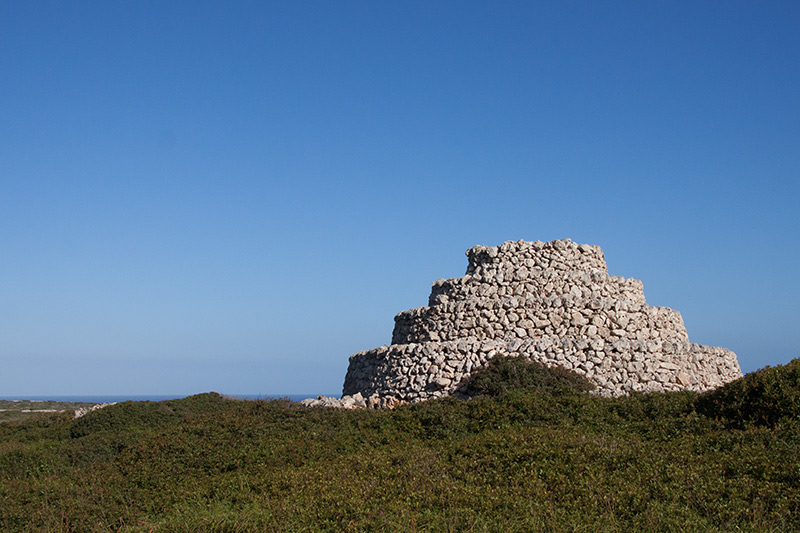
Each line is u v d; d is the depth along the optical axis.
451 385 25.80
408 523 11.98
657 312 29.72
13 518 16.08
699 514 11.54
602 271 31.47
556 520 11.54
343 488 14.34
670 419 18.17
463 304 29.20
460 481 14.12
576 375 24.84
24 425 34.22
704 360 27.89
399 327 32.56
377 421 21.38
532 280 29.83
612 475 13.51
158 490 17.50
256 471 17.88
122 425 31.70
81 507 16.28
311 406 25.62
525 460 15.02
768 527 10.74
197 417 23.53
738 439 15.15
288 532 12.62
